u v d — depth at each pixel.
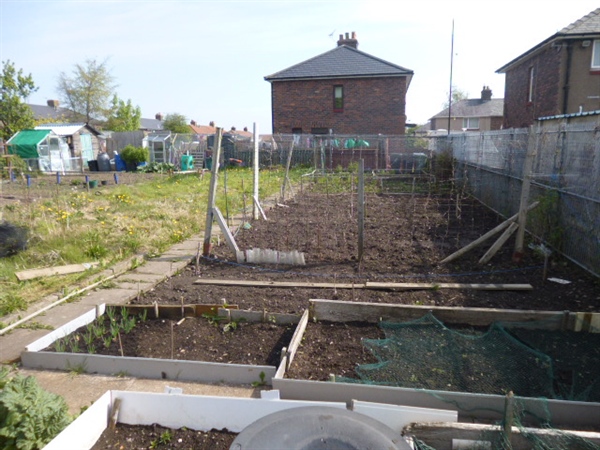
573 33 15.81
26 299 5.19
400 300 5.02
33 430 2.36
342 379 3.21
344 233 8.57
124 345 3.96
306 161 25.08
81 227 8.37
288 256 6.58
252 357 3.72
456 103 47.31
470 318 4.22
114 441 2.56
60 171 27.23
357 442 1.98
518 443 2.42
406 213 11.16
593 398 3.09
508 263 6.35
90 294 5.40
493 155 11.57
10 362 3.71
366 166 24.67
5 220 8.13
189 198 13.41
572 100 16.59
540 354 3.60
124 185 17.12
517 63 20.94
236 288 5.55
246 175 21.27
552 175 7.29
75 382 3.41
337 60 27.20
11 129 29.09
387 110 26.33
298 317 4.32
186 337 4.10
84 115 50.97
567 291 5.20
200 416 2.67
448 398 2.89
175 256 7.17
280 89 27.22
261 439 1.94
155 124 70.44
